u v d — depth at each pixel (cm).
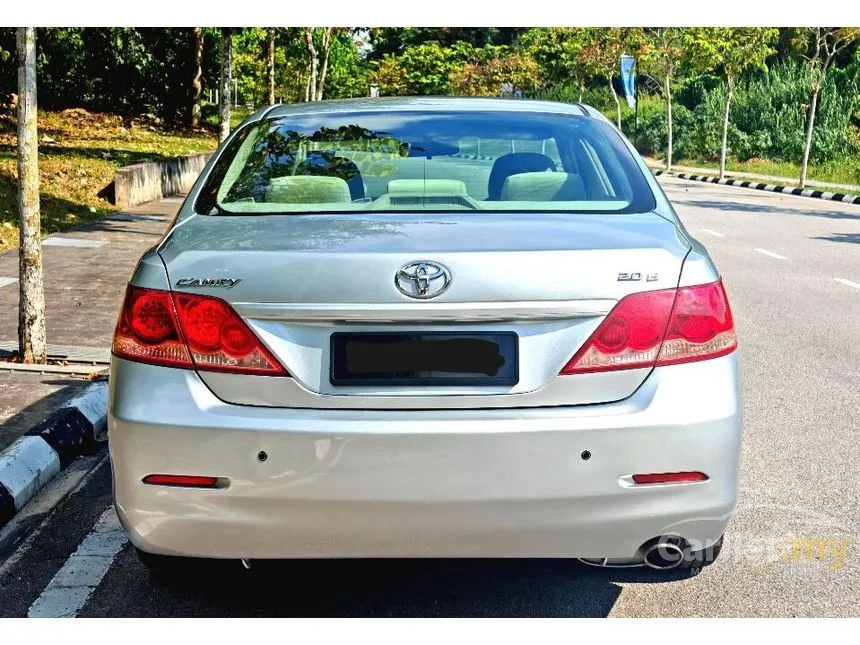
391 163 331
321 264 258
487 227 279
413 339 258
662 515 264
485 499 255
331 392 258
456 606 318
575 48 5038
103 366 609
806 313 867
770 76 4275
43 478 443
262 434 255
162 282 267
